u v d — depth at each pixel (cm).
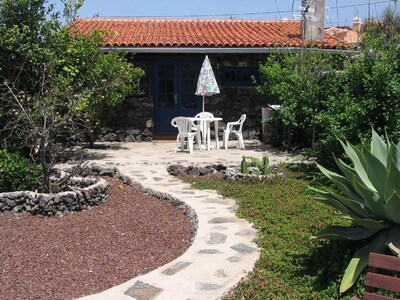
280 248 566
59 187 798
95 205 796
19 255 585
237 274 487
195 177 1007
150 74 1587
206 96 1595
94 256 586
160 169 1074
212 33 1712
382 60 914
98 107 1226
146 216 750
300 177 984
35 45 1070
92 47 1196
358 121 900
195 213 723
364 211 513
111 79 1204
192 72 1603
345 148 587
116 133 1563
